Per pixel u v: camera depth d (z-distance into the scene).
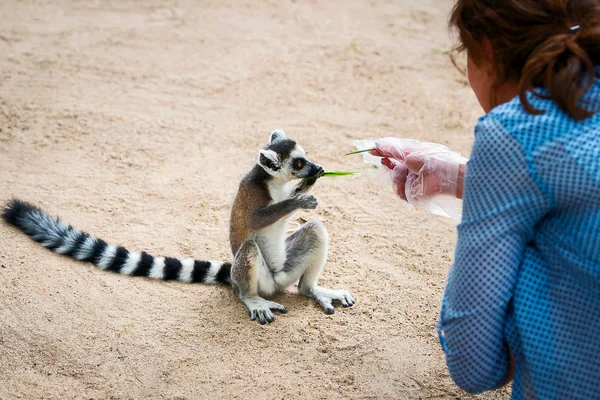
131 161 7.93
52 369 4.72
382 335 5.29
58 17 12.41
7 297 5.40
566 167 2.69
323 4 14.06
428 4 14.49
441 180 4.51
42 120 8.67
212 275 5.89
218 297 5.74
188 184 7.52
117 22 12.41
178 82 10.23
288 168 5.67
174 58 11.03
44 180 7.33
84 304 5.44
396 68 11.19
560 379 2.90
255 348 5.07
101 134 8.48
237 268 5.50
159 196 7.24
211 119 9.18
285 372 4.82
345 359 4.99
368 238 6.72
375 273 6.15
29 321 5.17
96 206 6.93
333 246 6.56
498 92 3.25
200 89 10.05
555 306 2.90
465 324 2.98
